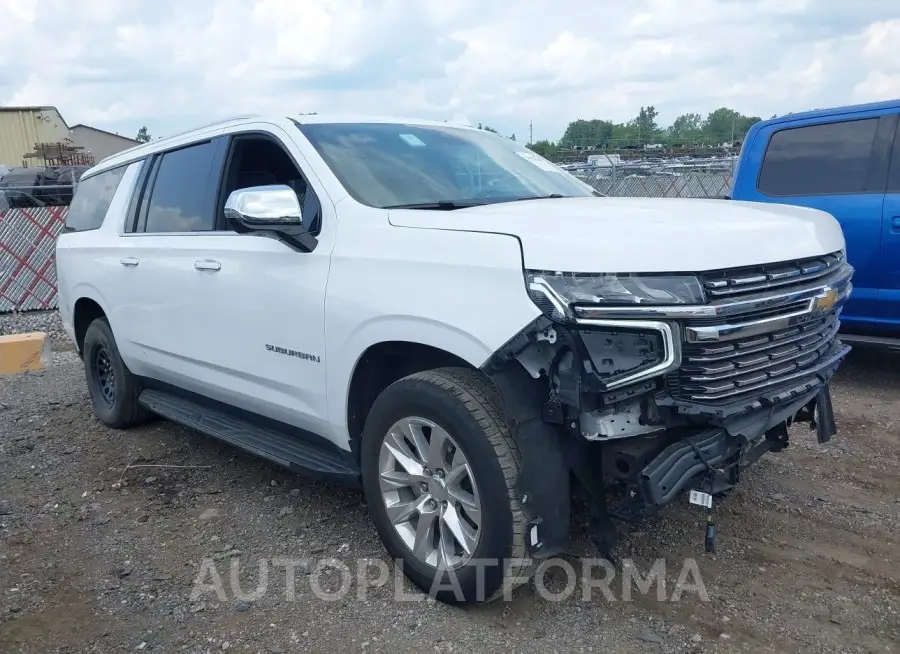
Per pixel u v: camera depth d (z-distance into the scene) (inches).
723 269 108.7
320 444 154.5
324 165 147.6
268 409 160.9
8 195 665.6
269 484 182.9
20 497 182.5
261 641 119.8
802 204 258.5
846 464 183.3
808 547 143.7
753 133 278.2
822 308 123.3
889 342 238.5
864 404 228.7
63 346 394.3
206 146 181.3
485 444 114.4
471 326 113.7
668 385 107.5
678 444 110.6
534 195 160.6
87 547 154.3
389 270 127.5
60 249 244.5
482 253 115.0
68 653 118.8
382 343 131.1
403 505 131.4
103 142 1902.1
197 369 179.9
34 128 1565.0
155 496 179.0
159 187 196.7
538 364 109.4
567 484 115.0
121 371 220.5
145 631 123.9
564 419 109.1
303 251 144.3
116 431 230.4
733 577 133.6
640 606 125.3
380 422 130.6
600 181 575.5
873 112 248.8
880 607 123.6
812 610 123.3
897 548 142.9
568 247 107.5
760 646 114.3
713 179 558.3
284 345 149.9
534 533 113.7
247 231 158.9
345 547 148.6
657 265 105.0
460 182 156.5
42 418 248.2
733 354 110.4
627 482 113.3
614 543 116.8
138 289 195.9
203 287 170.1
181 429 229.8
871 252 243.6
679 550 142.8
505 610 125.2
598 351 105.7
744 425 114.3
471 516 119.4
